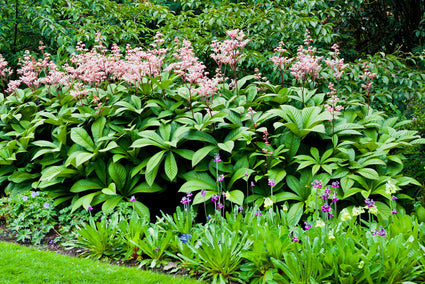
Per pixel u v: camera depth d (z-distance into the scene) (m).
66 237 4.50
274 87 5.92
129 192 5.13
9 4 9.24
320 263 3.13
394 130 5.55
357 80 7.29
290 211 4.52
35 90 6.79
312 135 5.39
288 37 7.87
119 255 4.06
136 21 9.83
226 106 5.59
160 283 3.35
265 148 5.01
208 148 4.93
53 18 8.91
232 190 5.02
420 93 7.24
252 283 3.39
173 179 5.05
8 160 5.79
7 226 4.82
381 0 11.85
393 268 3.13
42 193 5.16
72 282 3.30
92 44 8.52
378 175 4.86
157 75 5.96
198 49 7.68
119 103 5.41
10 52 9.51
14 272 3.43
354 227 3.95
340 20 11.16
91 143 5.37
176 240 3.88
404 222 3.85
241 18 8.10
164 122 5.35
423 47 10.70
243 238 3.77
